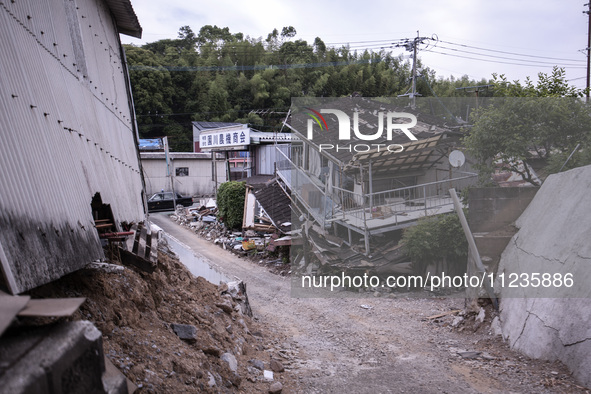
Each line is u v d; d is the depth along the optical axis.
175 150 55.56
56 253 3.61
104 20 9.62
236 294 10.63
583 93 16.75
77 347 2.30
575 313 7.12
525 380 6.90
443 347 8.92
